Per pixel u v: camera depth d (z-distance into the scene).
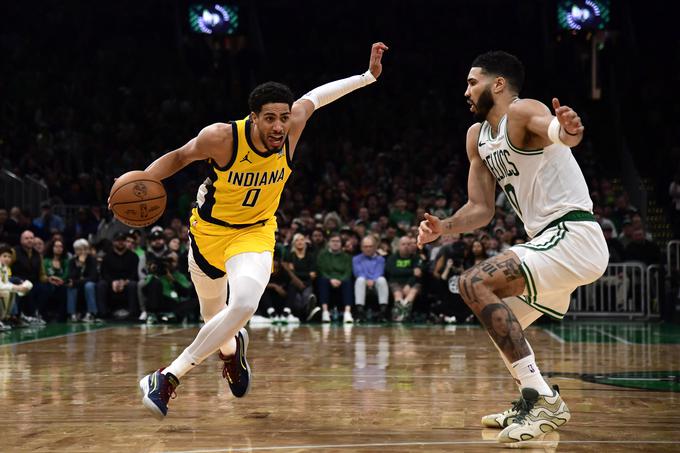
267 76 19.83
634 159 16.97
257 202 3.48
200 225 3.57
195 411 3.74
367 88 18.94
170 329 9.60
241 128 3.32
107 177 14.81
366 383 4.69
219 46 20.33
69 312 11.09
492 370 5.34
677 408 3.78
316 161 16.25
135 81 18.25
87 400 4.07
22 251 10.68
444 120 18.02
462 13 20.61
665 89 17.98
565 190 3.26
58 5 19.48
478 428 3.31
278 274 10.99
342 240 11.38
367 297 11.25
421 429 3.29
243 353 3.75
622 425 3.36
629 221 12.02
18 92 16.75
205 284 3.71
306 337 8.30
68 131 15.73
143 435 3.18
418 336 8.45
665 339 8.20
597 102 18.72
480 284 3.21
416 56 19.92
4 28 19.11
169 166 3.48
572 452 2.86
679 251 11.95
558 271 3.21
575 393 4.27
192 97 17.81
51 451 2.89
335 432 3.23
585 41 19.77
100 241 12.01
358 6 20.83
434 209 12.88
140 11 20.05
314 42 20.44
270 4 20.86
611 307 11.66
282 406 3.88
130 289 11.10
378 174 15.05
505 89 3.34
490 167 3.46
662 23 19.50
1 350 6.87
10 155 15.11
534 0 20.27
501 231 11.24
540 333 9.12
